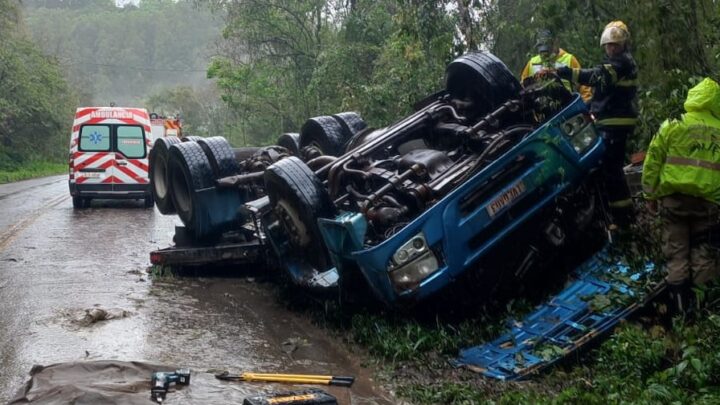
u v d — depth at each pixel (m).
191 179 9.20
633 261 6.77
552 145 6.64
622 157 7.14
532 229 6.91
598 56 8.03
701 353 5.17
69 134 61.25
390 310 6.88
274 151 9.90
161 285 9.11
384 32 22.72
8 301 8.20
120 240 12.95
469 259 6.35
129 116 18.73
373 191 7.13
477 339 6.41
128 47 131.12
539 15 7.11
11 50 47.72
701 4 6.15
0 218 16.34
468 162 6.92
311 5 28.05
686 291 5.89
